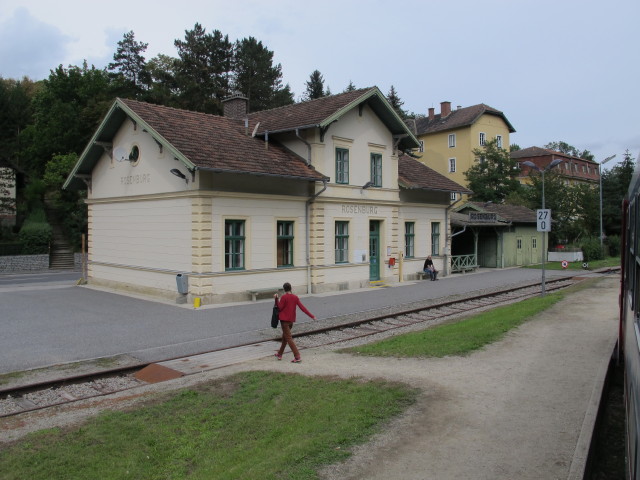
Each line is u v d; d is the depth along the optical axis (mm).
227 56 52750
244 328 14445
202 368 10406
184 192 18391
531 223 39875
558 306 15961
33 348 12172
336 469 5422
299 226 21312
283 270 20578
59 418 7660
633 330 4762
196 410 7672
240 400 8055
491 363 9312
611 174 56875
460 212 36438
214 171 17734
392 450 5828
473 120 58406
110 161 22906
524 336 11484
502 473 5203
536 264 39312
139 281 21094
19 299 19875
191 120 21203
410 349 10719
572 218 45438
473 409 6984
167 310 17172
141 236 20984
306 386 8508
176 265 19125
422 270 28109
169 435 6746
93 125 42500
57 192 39844
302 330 14305
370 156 24359
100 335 13531
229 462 5832
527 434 6105
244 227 19359
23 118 47719
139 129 20766
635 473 3613
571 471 5059
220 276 18469
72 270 36562
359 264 23672
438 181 28891
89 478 5617
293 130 21312
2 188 42312
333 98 23688
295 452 5809
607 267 35594
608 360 9281
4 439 6887
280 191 20531
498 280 27391
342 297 20766
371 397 7633
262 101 56969
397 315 16609
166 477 5633
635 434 3732
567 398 7289
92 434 6816
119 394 8891
